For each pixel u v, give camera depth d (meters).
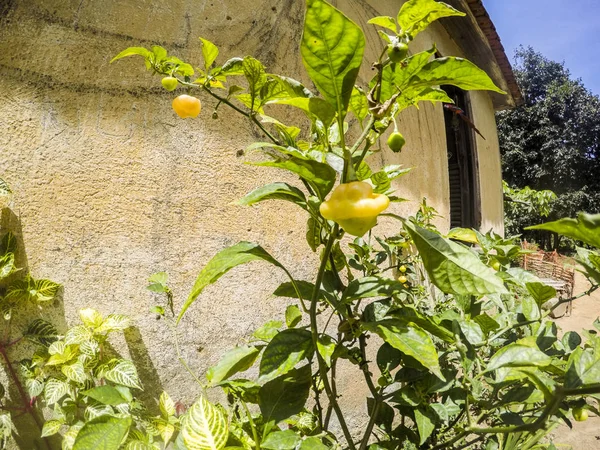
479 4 4.07
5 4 1.44
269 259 0.81
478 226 5.20
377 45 3.01
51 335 1.44
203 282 0.74
